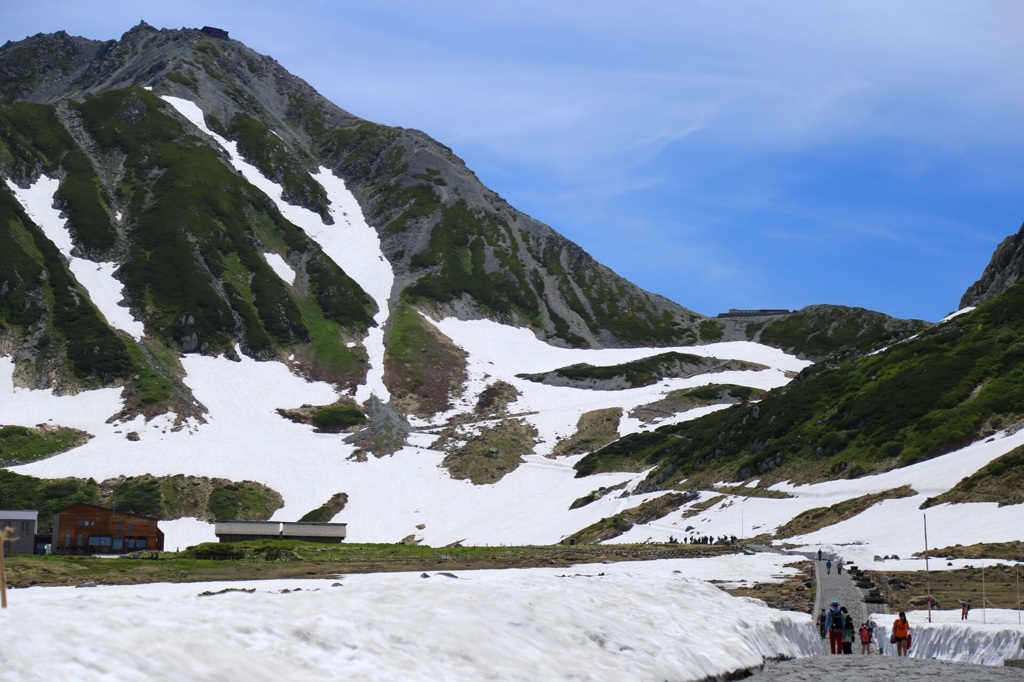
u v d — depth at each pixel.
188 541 158.38
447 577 40.94
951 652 44.22
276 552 108.88
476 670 25.14
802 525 114.94
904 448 127.81
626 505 157.62
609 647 30.61
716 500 142.12
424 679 23.52
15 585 71.62
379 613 27.41
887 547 90.94
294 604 26.61
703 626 37.22
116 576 78.88
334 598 27.88
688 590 44.41
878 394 144.12
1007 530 89.06
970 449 120.12
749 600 47.16
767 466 146.12
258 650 22.69
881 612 54.09
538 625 29.94
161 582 74.31
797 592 59.16
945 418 129.12
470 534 161.12
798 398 161.50
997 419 124.94
